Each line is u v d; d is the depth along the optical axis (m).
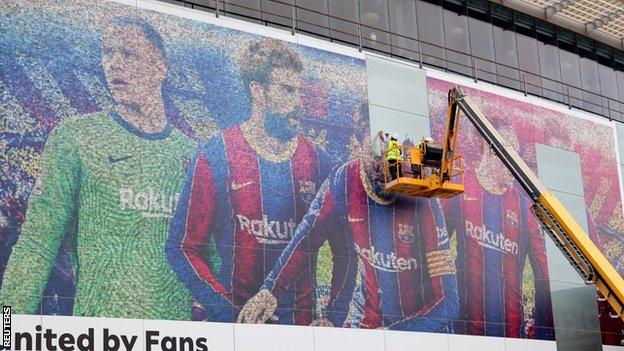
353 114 36.00
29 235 27.84
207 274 30.59
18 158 28.30
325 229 33.75
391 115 37.12
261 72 34.12
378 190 35.69
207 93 32.56
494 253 38.34
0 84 28.64
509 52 44.03
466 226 37.84
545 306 39.22
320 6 38.06
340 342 32.81
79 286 28.20
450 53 41.66
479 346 36.50
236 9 35.66
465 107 36.41
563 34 46.72
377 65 37.47
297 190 33.53
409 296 35.16
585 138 44.00
